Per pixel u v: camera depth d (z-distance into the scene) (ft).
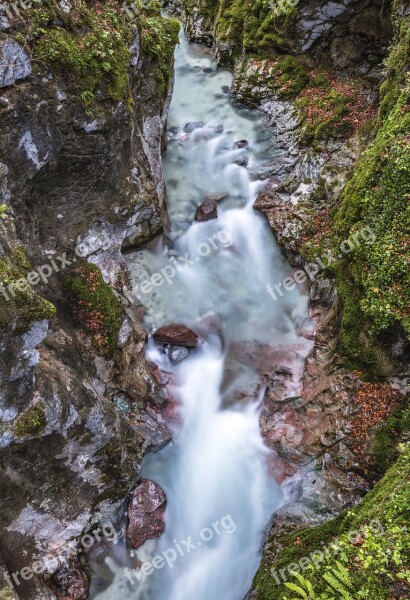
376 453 21.98
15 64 18.65
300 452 24.35
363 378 23.63
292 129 34.50
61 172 22.86
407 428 21.58
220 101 39.06
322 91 34.68
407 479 18.30
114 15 23.36
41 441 18.47
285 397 25.81
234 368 27.86
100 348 24.06
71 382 19.72
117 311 25.11
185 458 25.43
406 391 22.40
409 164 21.74
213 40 42.45
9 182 19.88
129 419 24.64
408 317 20.88
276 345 27.96
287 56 36.58
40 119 20.13
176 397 26.63
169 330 27.76
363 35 32.71
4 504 18.48
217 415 26.76
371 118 31.50
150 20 29.58
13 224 18.57
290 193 31.96
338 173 30.32
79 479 20.84
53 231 23.68
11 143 19.51
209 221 32.14
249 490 24.47
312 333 27.50
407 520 16.61
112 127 23.22
